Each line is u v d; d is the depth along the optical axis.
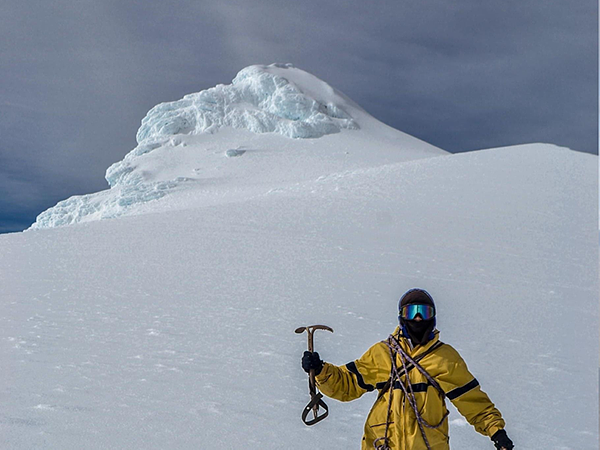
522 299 11.03
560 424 4.57
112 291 10.09
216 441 3.72
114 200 89.81
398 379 2.68
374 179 33.25
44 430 3.73
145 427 3.88
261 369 5.52
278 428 4.01
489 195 27.48
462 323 8.62
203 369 5.42
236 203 26.69
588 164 36.84
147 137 133.12
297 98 128.75
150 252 15.02
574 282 13.49
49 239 17.27
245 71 143.00
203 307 8.84
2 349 5.87
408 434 2.62
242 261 13.84
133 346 6.26
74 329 7.03
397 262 14.41
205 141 121.62
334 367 2.84
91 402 4.32
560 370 6.27
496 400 5.11
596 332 8.70
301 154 111.56
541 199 26.84
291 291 10.51
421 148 126.94
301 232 18.73
